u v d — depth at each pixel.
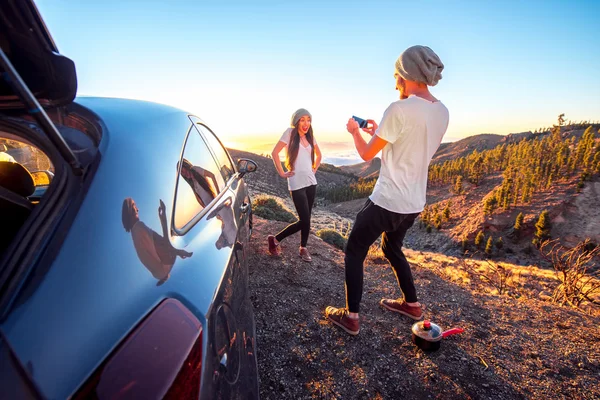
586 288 4.49
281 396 2.05
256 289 3.38
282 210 9.37
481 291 4.12
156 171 1.23
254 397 1.36
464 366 2.41
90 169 0.99
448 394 2.15
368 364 2.38
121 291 0.83
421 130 2.18
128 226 0.97
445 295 3.67
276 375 2.21
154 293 0.90
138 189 1.08
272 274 3.79
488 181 141.00
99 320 0.75
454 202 130.50
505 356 2.55
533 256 82.69
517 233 90.69
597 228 83.62
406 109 2.13
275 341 2.56
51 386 0.63
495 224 97.12
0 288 0.73
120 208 0.97
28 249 0.79
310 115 3.71
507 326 3.01
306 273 3.94
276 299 3.21
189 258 1.15
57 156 1.05
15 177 1.18
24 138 1.13
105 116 1.28
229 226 1.77
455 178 158.12
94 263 0.83
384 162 2.36
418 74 2.16
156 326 0.82
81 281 0.78
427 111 2.16
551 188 107.94
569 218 90.69
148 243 1.01
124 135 1.21
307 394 2.08
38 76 0.92
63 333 0.70
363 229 2.49
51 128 0.80
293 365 2.32
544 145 142.00
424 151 2.25
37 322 0.69
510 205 103.62
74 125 1.19
